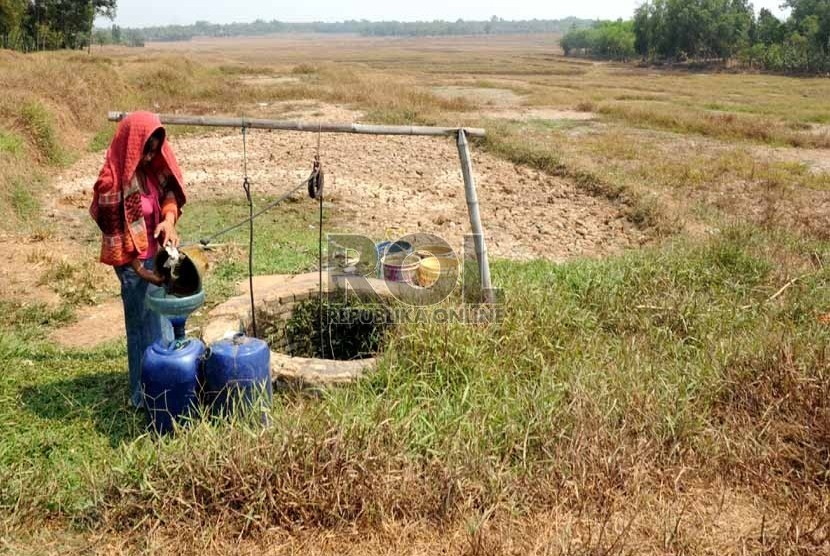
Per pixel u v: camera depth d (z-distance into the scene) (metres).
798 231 9.65
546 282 6.72
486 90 35.28
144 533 3.46
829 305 6.37
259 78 35.94
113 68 24.66
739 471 4.03
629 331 5.89
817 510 3.75
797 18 71.06
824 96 35.53
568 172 13.62
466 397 4.46
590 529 3.56
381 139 17.16
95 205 4.31
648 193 11.62
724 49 75.38
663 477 3.97
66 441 4.23
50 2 52.59
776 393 4.59
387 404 4.21
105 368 5.29
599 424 4.15
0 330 5.84
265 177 12.80
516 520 3.62
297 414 4.02
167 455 3.70
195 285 4.16
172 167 4.53
